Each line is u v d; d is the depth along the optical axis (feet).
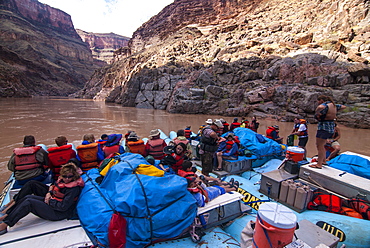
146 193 9.66
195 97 86.07
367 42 82.89
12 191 12.06
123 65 214.90
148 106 112.57
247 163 19.79
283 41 106.52
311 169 14.51
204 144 17.56
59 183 10.43
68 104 132.16
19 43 354.54
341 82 69.05
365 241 9.79
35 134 42.60
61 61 407.44
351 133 50.90
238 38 142.72
